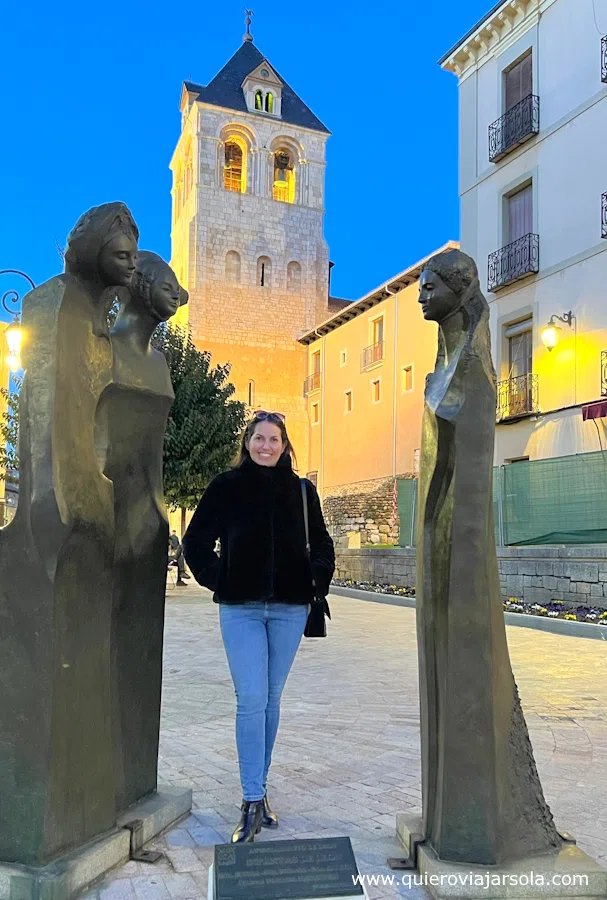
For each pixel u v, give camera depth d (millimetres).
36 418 2270
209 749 4098
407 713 5039
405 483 16734
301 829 2900
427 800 2537
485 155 20438
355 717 4914
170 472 14859
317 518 3082
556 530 12258
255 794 2791
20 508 2287
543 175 18406
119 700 2771
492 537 2439
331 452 36438
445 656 2389
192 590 17516
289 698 5559
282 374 42031
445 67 21938
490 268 19828
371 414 32469
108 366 2527
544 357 18016
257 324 42000
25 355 2305
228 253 42125
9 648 2293
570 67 17766
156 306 2760
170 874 2469
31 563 2270
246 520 2912
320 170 44750
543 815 2520
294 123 44156
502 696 2443
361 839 2797
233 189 44188
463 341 2416
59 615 2289
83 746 2420
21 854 2258
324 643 8797
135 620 2842
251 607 2910
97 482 2439
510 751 2467
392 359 30812
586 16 17344
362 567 18500
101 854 2412
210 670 6770
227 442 15242
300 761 3861
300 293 43125
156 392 2768
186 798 3045
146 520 2844
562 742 4371
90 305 2438
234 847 2193
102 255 2365
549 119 18312
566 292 17531
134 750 2855
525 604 11828
